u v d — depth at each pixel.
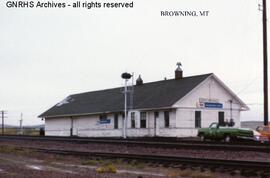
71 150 31.02
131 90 54.44
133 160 23.23
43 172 18.27
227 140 38.53
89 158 25.48
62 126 66.44
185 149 28.64
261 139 38.75
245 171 17.12
